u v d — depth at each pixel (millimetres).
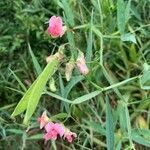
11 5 295
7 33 290
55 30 224
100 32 250
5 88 274
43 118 223
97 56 251
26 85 281
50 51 287
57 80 265
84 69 218
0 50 277
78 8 285
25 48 287
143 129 240
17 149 266
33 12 291
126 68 279
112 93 269
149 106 261
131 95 271
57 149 268
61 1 268
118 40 270
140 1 293
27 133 268
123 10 236
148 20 292
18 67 281
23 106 199
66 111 257
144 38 285
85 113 264
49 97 274
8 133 267
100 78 265
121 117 234
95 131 255
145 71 234
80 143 264
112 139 204
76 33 275
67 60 224
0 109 265
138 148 266
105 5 264
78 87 275
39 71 236
